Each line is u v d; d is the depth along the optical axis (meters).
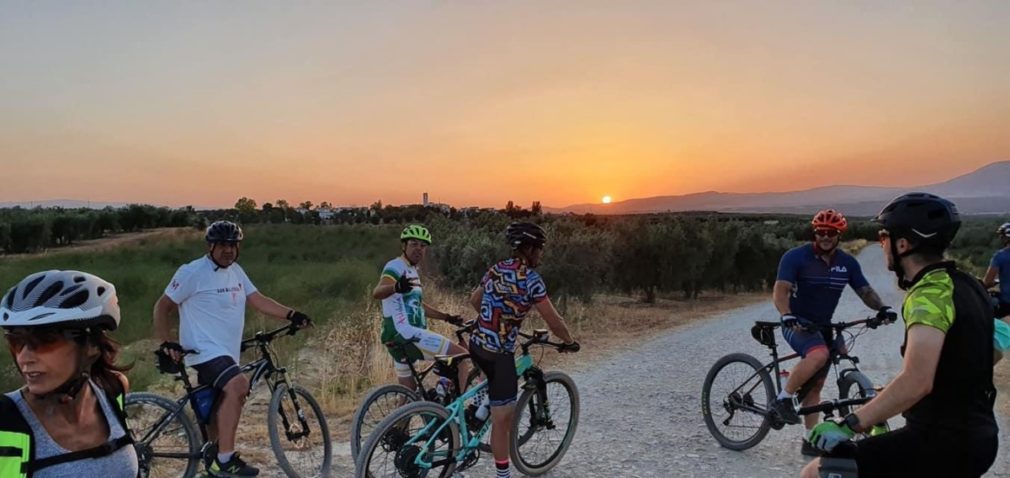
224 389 4.50
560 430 5.68
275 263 22.91
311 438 5.77
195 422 4.83
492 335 4.50
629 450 5.57
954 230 2.63
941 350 2.51
